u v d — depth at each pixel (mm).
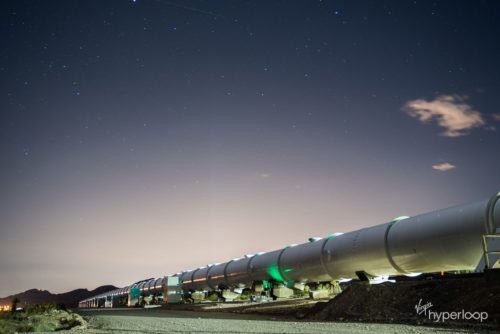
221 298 56438
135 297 74625
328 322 18750
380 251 29125
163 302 65938
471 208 23234
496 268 16281
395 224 29234
